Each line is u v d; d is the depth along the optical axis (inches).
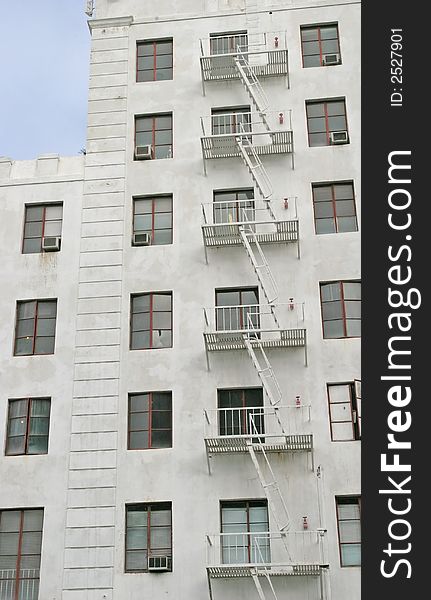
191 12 1689.2
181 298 1438.2
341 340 1378.0
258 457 1314.0
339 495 1279.5
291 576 1232.2
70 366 1402.6
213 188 1521.9
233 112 1593.3
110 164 1560.0
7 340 1430.9
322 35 1641.2
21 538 1299.2
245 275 1444.4
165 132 1592.0
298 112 1566.2
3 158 1583.4
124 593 1242.6
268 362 1334.9
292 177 1512.1
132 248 1483.8
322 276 1427.2
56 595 1251.2
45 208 1536.7
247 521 1286.9
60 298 1456.7
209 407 1354.6
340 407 1338.6
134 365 1395.2
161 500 1298.0
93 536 1282.0
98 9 1721.2
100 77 1647.4
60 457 1341.0
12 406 1389.0
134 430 1357.0
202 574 1245.7
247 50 1635.1
